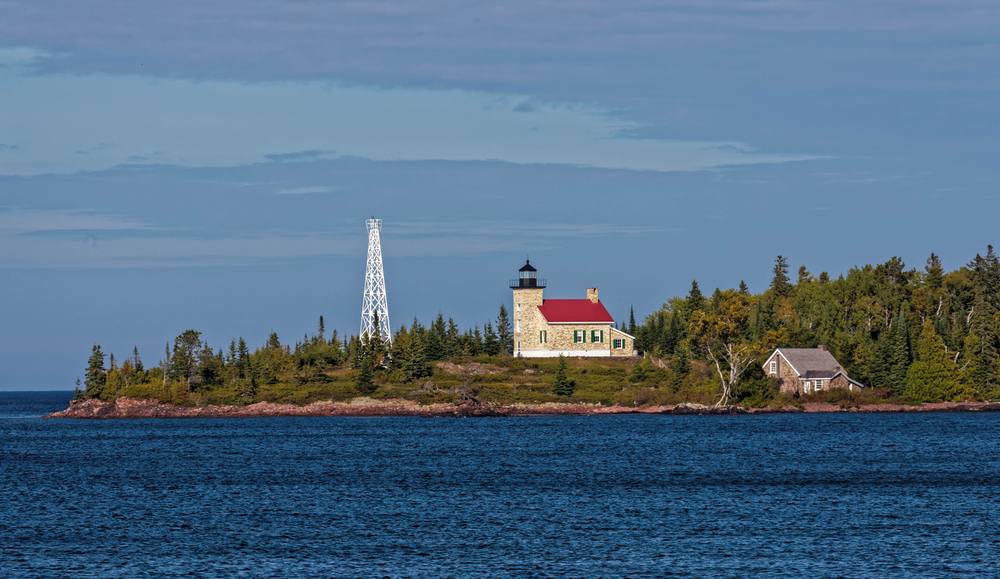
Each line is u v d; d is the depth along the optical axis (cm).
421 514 17862
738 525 16562
